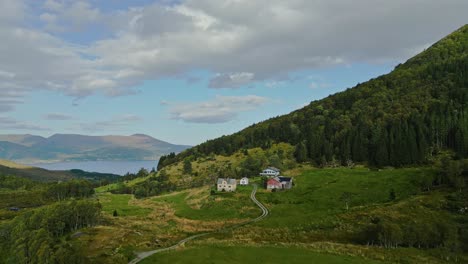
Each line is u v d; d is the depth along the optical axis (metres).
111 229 135.38
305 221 137.00
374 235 114.44
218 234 129.12
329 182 190.38
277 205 165.75
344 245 107.06
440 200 136.62
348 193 165.75
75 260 93.38
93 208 148.50
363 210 139.62
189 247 105.31
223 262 86.31
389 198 152.38
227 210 164.75
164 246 113.69
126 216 172.12
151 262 90.62
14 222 134.25
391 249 105.06
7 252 117.75
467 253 101.56
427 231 109.44
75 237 124.31
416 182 162.75
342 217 135.62
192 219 159.25
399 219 124.19
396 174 180.62
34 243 104.75
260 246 103.62
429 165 194.12
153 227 146.62
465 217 120.75
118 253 102.81
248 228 134.12
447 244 105.69
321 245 106.31
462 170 154.12
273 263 85.81
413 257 97.50
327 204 157.75
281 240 115.56
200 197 197.62
